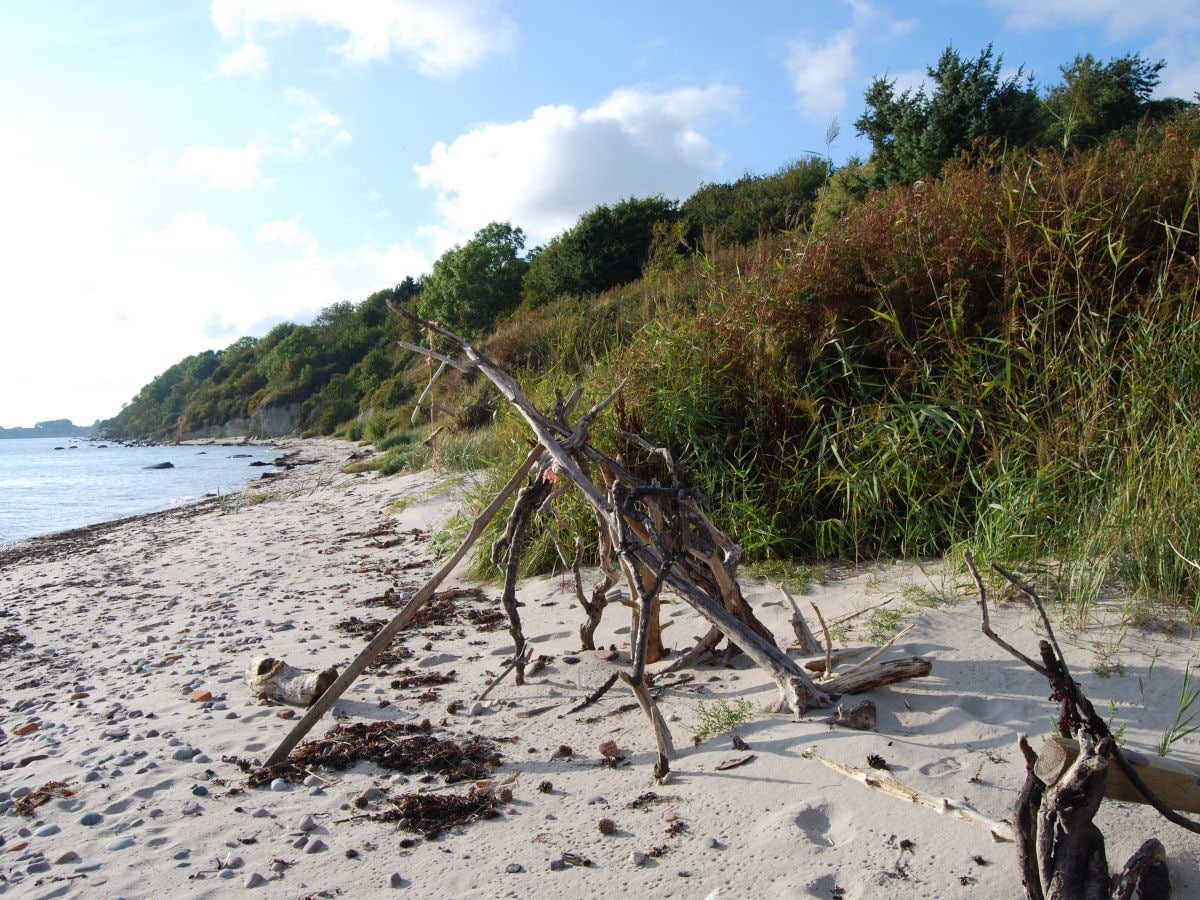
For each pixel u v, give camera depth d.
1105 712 3.30
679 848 2.72
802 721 3.49
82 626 7.50
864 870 2.47
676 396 6.66
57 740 4.43
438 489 12.58
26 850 3.15
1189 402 5.01
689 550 4.18
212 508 18.23
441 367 4.87
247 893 2.70
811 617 4.80
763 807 2.89
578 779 3.34
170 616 7.43
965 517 5.40
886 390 6.23
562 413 4.58
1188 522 4.19
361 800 3.32
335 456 37.25
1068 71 18.44
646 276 17.23
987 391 5.72
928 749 3.14
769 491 6.25
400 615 3.93
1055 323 5.92
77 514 22.05
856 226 7.14
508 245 45.47
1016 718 3.32
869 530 5.78
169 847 3.07
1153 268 5.97
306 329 87.88
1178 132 6.86
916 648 4.07
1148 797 2.25
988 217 6.54
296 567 9.23
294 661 5.43
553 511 6.84
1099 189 6.35
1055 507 4.95
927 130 16.05
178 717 4.57
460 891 2.60
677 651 4.71
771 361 6.53
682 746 3.49
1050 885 2.04
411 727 4.07
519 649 4.50
